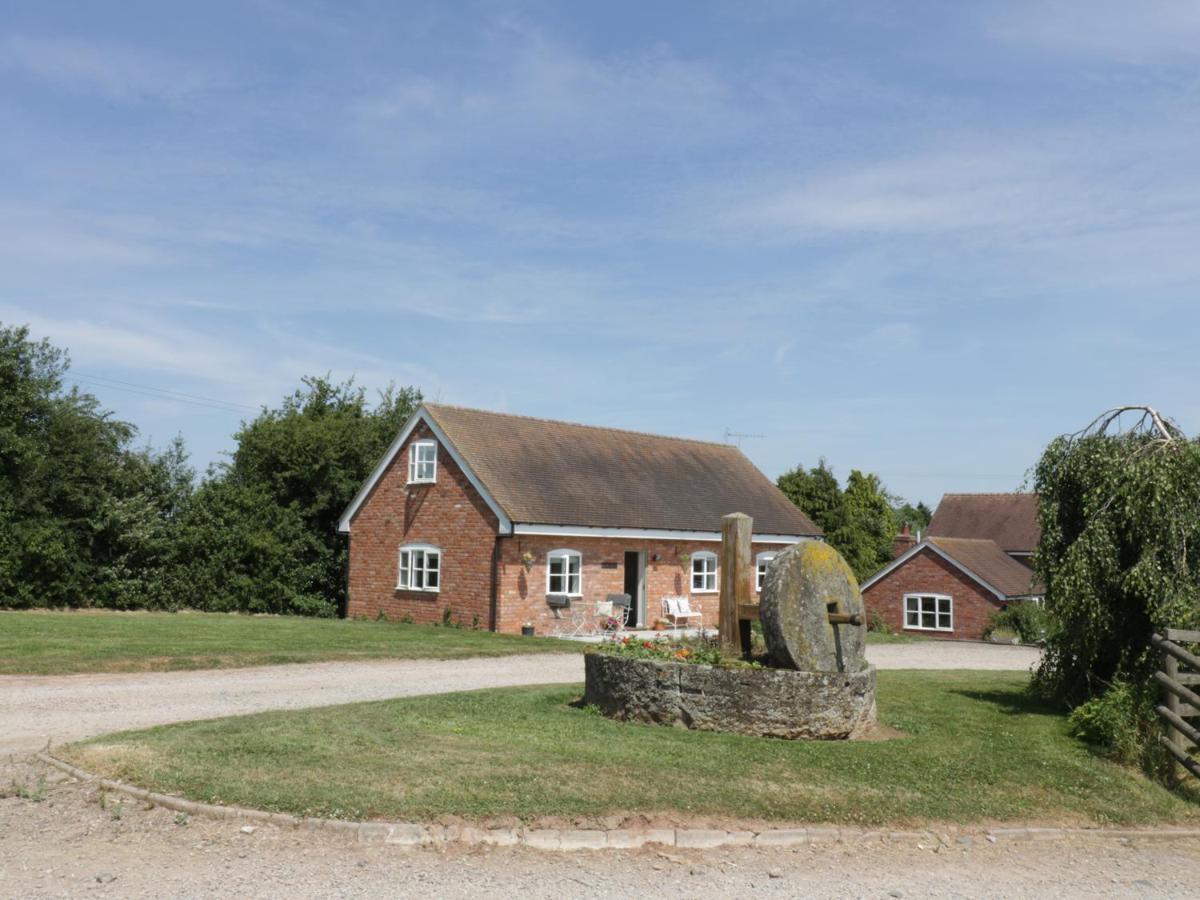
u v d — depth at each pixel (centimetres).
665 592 3195
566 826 801
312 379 4162
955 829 889
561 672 1842
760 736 1140
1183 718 1184
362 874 700
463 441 2959
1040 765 1092
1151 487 1323
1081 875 802
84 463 3356
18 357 3294
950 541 4150
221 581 3488
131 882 667
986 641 3706
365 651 2017
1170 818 983
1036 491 1512
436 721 1148
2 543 3103
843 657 1280
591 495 3066
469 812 807
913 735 1224
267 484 3612
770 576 1247
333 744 1002
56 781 896
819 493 5000
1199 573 1325
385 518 3153
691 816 845
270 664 1806
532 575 2827
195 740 1007
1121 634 1379
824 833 842
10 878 668
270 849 741
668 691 1188
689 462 3669
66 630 2153
